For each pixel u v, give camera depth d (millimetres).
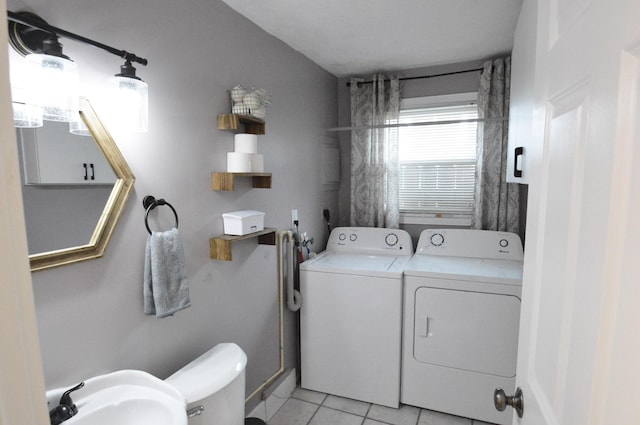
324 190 2980
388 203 2975
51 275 1112
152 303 1422
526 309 924
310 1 1803
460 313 2207
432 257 2688
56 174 1104
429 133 2965
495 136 2648
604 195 490
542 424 733
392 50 2484
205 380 1445
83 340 1214
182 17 1568
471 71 2740
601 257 493
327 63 2756
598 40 525
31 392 393
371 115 2990
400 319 2320
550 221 744
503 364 2146
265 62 2146
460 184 2918
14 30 992
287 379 2514
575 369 577
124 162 1294
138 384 1242
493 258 2596
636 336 411
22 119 998
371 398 2434
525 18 1605
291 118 2443
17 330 375
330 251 2936
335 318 2469
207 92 1722
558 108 716
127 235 1350
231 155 1825
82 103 1163
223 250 1730
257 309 2189
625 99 442
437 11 1914
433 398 2322
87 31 1189
